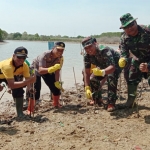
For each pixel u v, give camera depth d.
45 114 3.00
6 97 4.17
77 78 6.03
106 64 2.84
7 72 2.59
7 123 2.73
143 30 2.60
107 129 2.45
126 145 2.12
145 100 3.38
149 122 2.57
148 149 2.04
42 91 4.62
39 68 3.05
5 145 2.18
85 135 2.32
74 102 3.58
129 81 2.97
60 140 2.24
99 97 3.24
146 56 2.77
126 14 2.56
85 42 2.79
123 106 3.04
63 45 3.03
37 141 2.24
